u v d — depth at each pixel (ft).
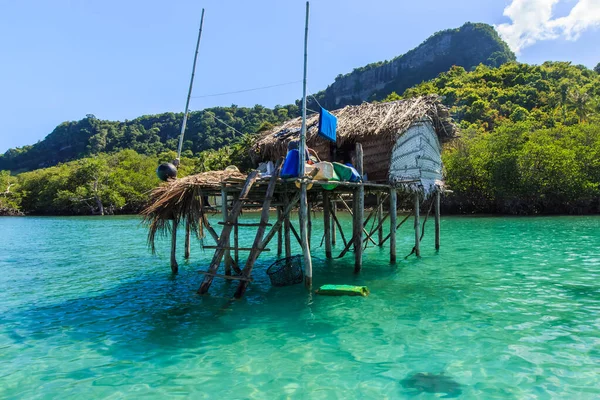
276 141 56.13
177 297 37.78
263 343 25.71
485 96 262.06
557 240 72.38
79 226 139.64
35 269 54.44
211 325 29.48
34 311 34.24
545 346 24.21
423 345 24.72
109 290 41.45
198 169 201.26
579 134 150.61
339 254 61.36
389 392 19.12
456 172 149.38
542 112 219.20
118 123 529.04
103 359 23.80
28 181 271.90
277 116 426.10
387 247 67.56
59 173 262.06
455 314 30.68
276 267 42.70
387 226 103.40
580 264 49.37
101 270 52.90
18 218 216.95
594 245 65.10
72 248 76.54
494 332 26.68
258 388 19.79
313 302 34.60
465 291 37.55
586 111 209.36
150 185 236.84
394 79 539.70
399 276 44.65
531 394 18.74
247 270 35.78
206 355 24.03
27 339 27.43
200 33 48.85
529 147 140.26
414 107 53.72
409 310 31.94
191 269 52.06
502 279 42.16
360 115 55.42
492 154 146.72
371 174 52.90
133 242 85.51
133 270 52.37
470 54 503.61
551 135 159.63
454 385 19.71
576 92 215.72
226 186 40.45
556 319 29.12
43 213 262.67
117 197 225.97
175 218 44.60
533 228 94.84
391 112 53.67
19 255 67.82
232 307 33.86
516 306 32.48
